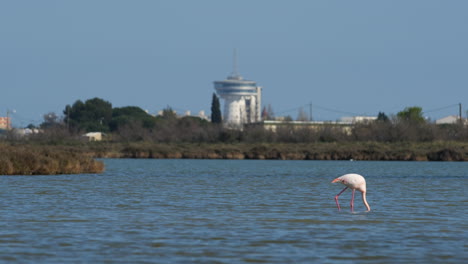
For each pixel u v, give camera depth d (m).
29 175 61.25
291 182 56.53
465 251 22.02
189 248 22.38
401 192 45.38
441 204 36.75
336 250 22.14
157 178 61.41
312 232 25.92
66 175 63.03
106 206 34.75
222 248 22.41
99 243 23.12
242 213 32.00
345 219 29.89
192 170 79.38
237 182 56.22
